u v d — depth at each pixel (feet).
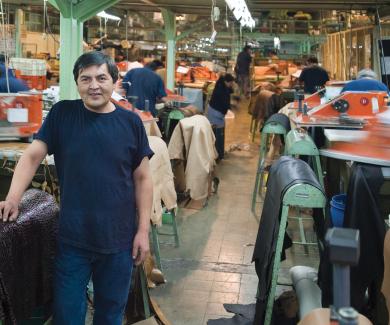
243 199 19.67
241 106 48.91
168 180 12.53
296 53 47.78
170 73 33.50
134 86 21.48
